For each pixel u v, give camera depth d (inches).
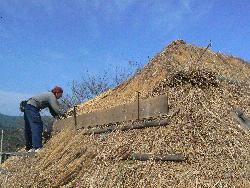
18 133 953.5
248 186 204.8
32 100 369.4
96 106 393.4
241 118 272.1
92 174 260.2
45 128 470.3
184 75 295.6
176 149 241.8
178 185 213.3
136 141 267.6
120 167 249.3
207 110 266.5
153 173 230.2
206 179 212.8
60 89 386.6
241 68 422.6
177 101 279.7
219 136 243.9
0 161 411.5
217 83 299.7
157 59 386.3
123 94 371.2
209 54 408.2
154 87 319.6
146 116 285.7
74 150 307.0
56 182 273.3
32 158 344.2
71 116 391.2
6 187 330.3
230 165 220.5
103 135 305.3
